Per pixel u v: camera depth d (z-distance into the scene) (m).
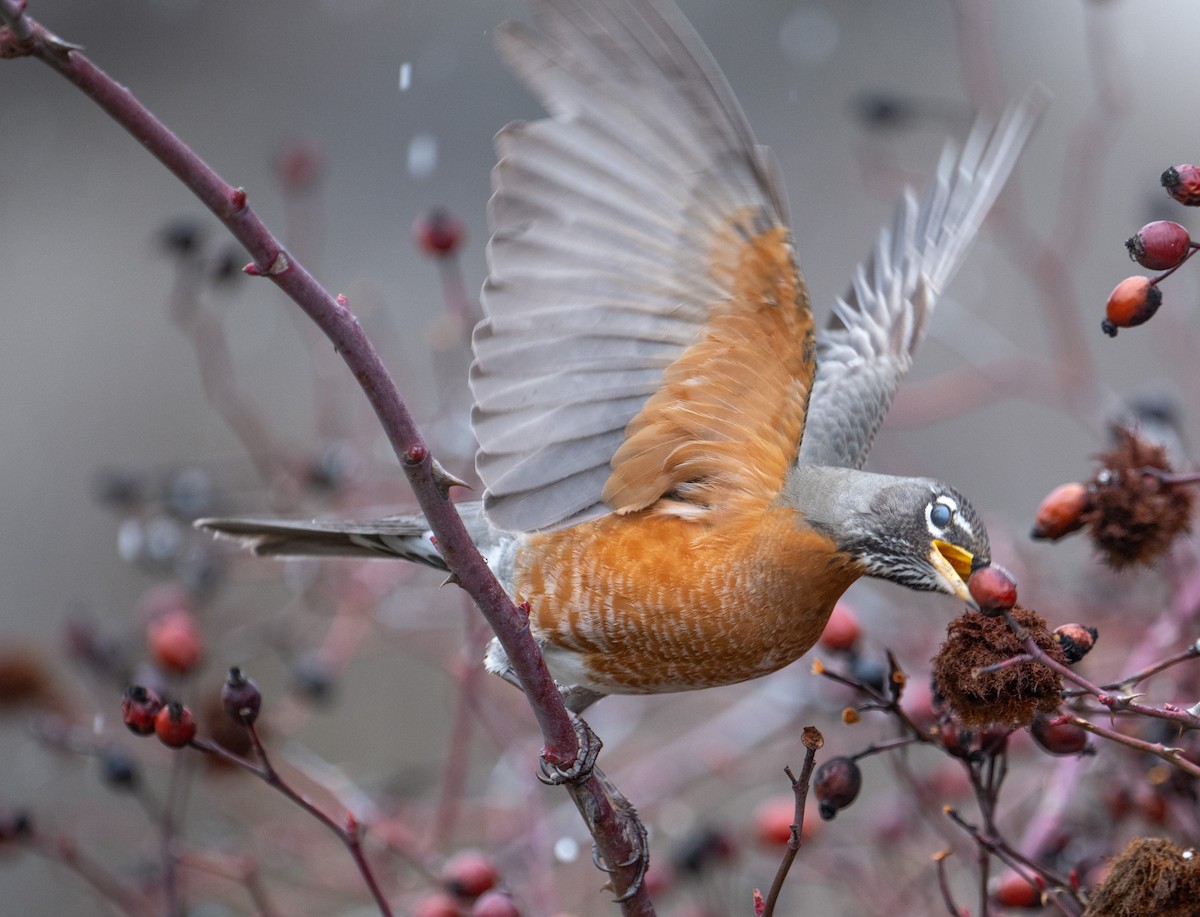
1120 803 7.55
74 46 4.64
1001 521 11.88
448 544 5.72
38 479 16.84
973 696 5.85
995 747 6.46
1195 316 13.74
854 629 7.60
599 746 7.43
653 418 7.11
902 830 9.80
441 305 17.52
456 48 18.91
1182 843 7.29
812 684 10.40
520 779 9.73
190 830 12.02
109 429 17.34
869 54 18.47
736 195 6.42
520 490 7.08
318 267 12.90
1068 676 5.66
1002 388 11.48
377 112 18.95
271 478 12.11
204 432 17.14
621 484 7.22
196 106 19.48
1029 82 17.38
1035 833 7.73
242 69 19.55
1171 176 5.92
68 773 13.38
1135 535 6.93
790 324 6.88
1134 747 5.69
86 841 11.57
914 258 9.65
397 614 11.74
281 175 12.80
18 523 16.80
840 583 7.39
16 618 15.99
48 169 19.23
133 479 11.88
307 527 8.52
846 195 17.52
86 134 19.45
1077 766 7.84
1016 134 9.40
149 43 19.89
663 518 7.28
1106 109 11.56
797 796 5.89
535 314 6.68
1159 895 5.58
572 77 6.10
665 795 10.91
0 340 18.03
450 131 18.75
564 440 7.07
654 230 6.56
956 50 18.33
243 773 10.34
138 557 11.70
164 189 19.11
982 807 6.48
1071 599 10.37
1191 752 7.07
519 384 6.86
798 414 7.16
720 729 11.50
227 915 11.02
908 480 7.38
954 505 7.28
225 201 4.91
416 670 14.75
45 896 13.15
